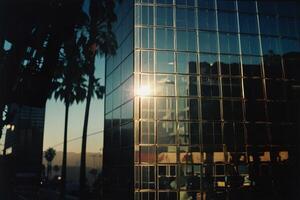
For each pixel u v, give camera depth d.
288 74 35.38
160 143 30.41
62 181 30.27
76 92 29.91
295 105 34.69
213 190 30.14
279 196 31.28
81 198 30.61
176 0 34.09
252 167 31.78
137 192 28.88
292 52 36.09
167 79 32.03
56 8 12.94
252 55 34.91
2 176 11.96
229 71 33.81
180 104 31.73
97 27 29.59
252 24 35.75
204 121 31.88
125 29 34.81
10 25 11.74
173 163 30.17
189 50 33.25
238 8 35.72
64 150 31.00
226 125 32.28
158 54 32.38
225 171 31.06
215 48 34.00
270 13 36.59
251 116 33.16
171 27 33.31
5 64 12.00
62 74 26.03
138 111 30.67
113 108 36.22
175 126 31.11
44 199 21.48
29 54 12.66
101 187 33.31
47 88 13.24
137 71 31.55
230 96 33.16
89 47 28.36
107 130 36.91
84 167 32.19
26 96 12.55
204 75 33.03
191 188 29.83
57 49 13.46
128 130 31.58
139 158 29.72
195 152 30.88
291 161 32.88
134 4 32.81
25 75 12.49
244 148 32.19
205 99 32.44
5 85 11.89
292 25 37.00
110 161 35.09
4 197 11.60
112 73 37.59
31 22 12.28
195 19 34.16
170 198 29.27
